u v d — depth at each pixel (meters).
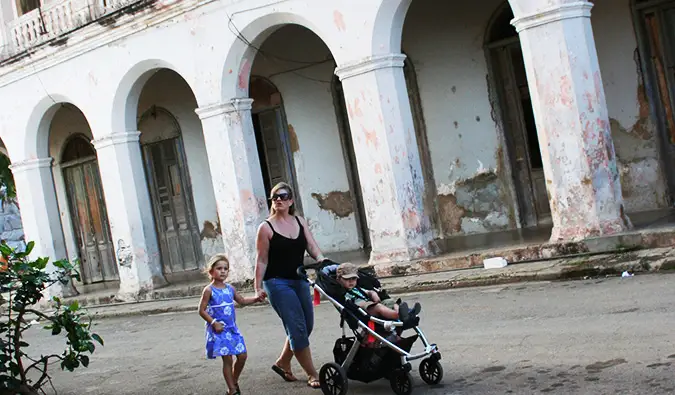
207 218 18.67
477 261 11.55
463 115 14.73
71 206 21.41
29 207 18.39
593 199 10.62
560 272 10.16
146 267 16.36
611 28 13.02
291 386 7.60
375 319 6.58
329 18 12.68
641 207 13.06
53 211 18.55
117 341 12.52
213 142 14.49
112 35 15.73
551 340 7.36
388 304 6.96
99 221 20.78
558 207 10.95
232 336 7.29
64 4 16.70
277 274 7.30
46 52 16.98
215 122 14.40
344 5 12.46
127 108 16.19
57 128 21.02
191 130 18.50
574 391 5.92
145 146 19.41
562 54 10.62
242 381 8.12
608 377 6.07
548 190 11.07
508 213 14.48
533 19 10.74
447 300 10.23
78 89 16.70
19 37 17.92
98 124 16.38
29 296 8.14
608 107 13.21
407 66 15.20
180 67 14.80
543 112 10.89
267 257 7.30
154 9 14.85
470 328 8.46
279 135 17.20
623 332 7.14
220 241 18.58
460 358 7.41
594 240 10.48
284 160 17.20
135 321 14.47
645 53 12.73
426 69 15.00
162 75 18.34
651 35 12.70
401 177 12.41
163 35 14.98
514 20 10.93
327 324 10.19
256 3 13.50
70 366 8.23
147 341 11.94
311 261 15.58
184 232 19.14
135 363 10.30
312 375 7.36
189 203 18.89
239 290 14.34
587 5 10.71
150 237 16.45
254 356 9.22
